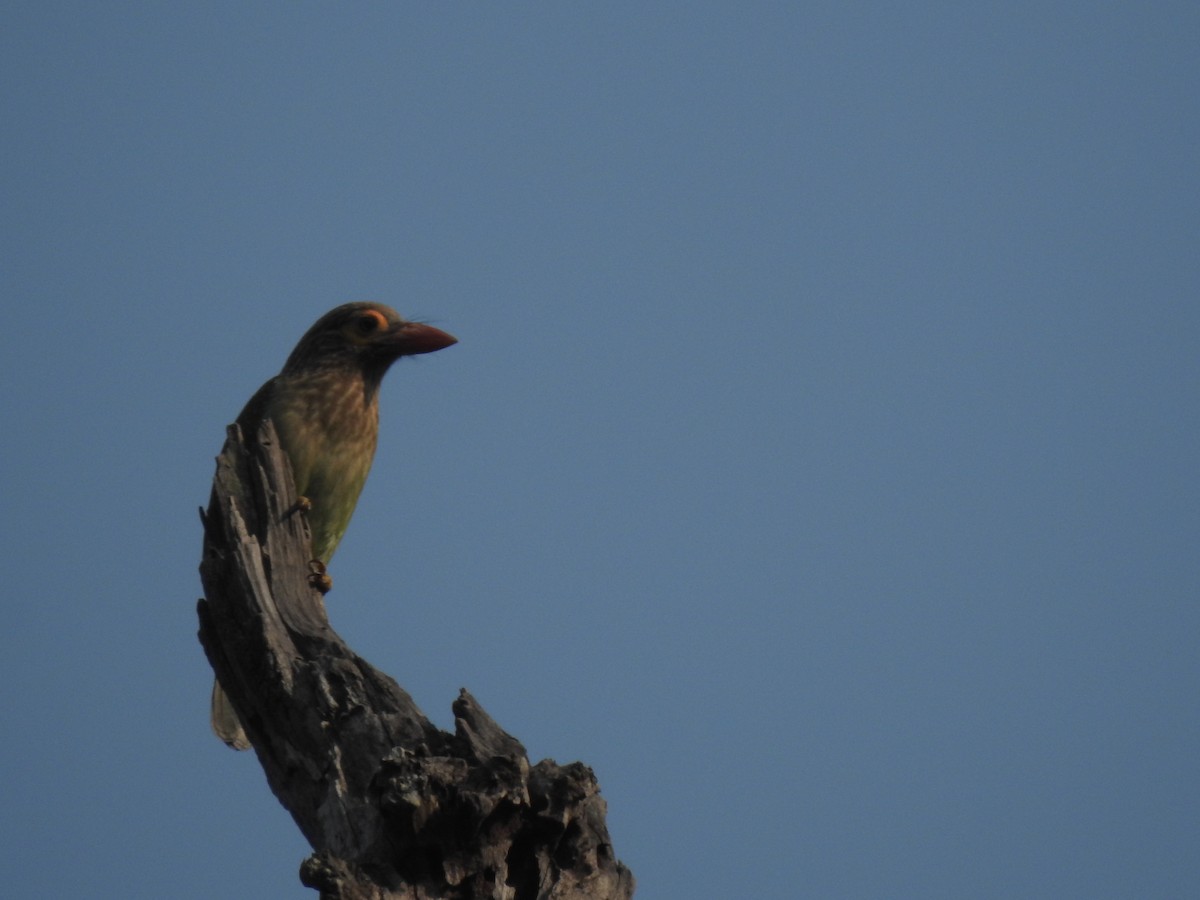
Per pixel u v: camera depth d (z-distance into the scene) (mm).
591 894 9859
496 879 9617
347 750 10375
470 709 10453
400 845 9602
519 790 9570
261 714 11117
